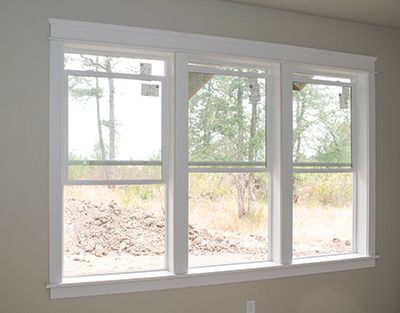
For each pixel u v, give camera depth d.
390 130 4.03
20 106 2.83
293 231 3.72
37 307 2.85
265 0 3.38
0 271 2.78
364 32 3.94
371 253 3.89
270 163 3.61
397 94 4.04
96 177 3.09
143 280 3.09
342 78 3.94
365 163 3.90
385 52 4.02
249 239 3.56
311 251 3.79
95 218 3.12
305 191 3.77
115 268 3.15
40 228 2.87
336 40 3.81
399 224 4.03
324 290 3.72
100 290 2.99
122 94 3.17
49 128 2.89
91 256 3.10
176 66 3.21
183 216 3.22
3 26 2.80
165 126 3.28
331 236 3.88
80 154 3.05
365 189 3.90
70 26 2.93
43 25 2.88
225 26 3.38
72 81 3.04
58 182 2.90
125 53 3.18
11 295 2.80
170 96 3.26
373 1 3.41
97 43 3.00
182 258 3.21
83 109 3.07
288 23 3.61
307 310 3.65
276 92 3.58
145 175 3.22
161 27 3.18
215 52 3.32
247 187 3.56
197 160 3.36
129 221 3.20
